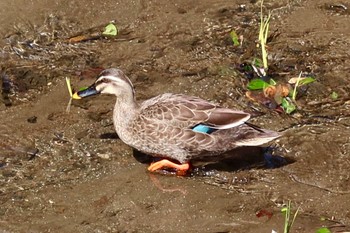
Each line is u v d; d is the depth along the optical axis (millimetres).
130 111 12258
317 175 12344
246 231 11328
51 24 15594
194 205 11766
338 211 11695
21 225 11383
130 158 12641
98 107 13648
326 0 16422
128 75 14422
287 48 15234
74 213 11594
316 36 15555
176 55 14945
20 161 12539
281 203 11836
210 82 14273
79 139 12961
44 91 14016
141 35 15469
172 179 12211
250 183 12188
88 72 14484
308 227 11383
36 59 14781
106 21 15797
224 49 15164
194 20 15891
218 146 12117
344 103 13922
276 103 13820
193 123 12070
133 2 16172
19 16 15617
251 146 12789
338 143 12922
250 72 14578
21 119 13344
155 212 11633
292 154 12719
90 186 12062
